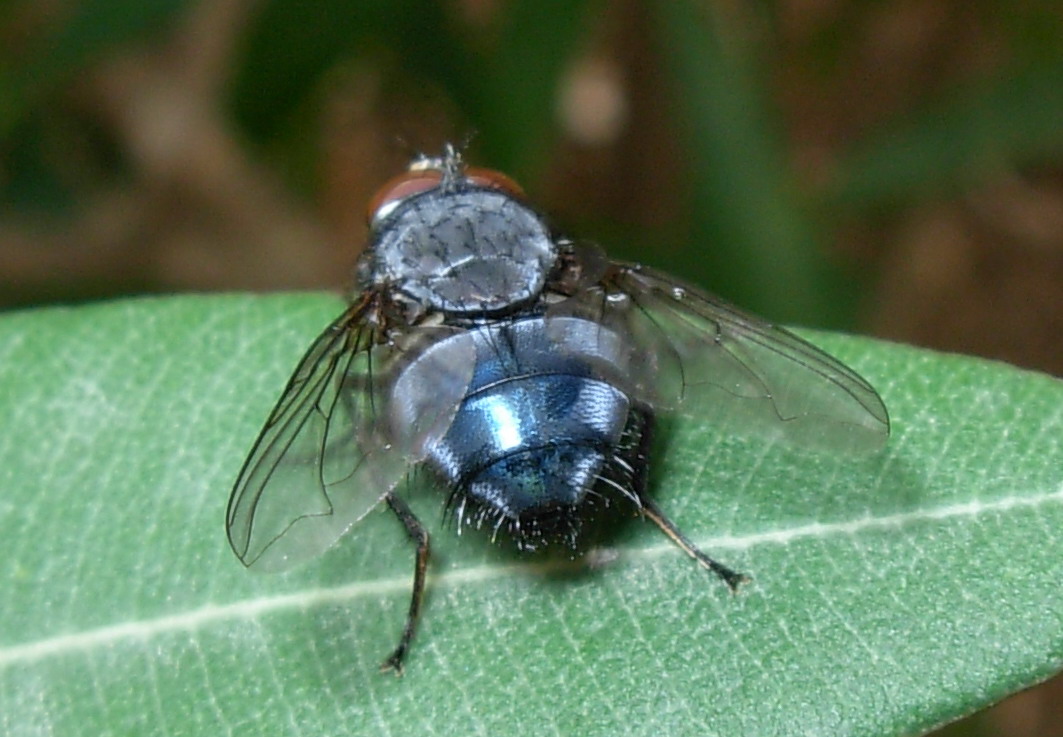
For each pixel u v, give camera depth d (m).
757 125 0.14
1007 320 0.16
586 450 0.11
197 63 0.14
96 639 0.11
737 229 0.14
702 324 0.11
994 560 0.11
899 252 0.16
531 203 0.12
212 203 0.14
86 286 0.14
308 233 0.15
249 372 0.11
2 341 0.11
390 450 0.11
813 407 0.11
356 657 0.11
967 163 0.14
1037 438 0.11
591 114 0.16
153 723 0.11
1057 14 0.14
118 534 0.11
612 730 0.11
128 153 0.14
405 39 0.14
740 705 0.11
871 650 0.11
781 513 0.11
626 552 0.11
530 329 0.11
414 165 0.12
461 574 0.11
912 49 0.16
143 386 0.11
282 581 0.11
